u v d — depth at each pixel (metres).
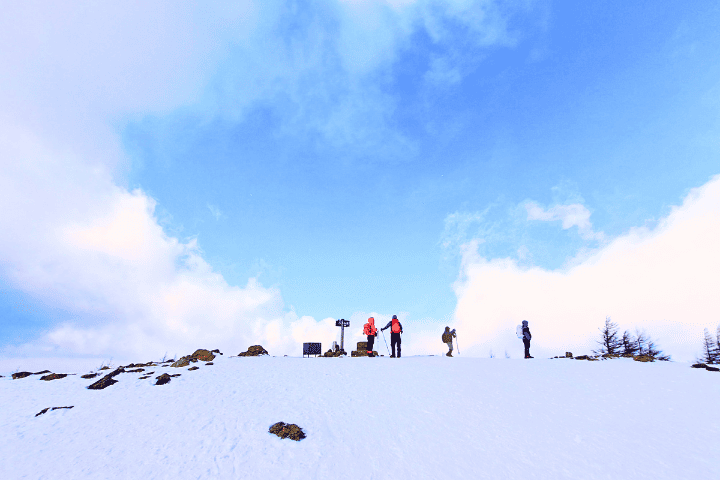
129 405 10.34
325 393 11.43
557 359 17.81
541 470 7.24
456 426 9.16
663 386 12.01
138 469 7.11
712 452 7.75
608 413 9.85
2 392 11.52
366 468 7.30
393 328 19.12
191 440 8.28
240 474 7.02
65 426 8.95
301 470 7.20
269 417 9.54
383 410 10.11
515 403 10.63
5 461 7.33
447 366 15.37
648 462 7.46
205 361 17.02
